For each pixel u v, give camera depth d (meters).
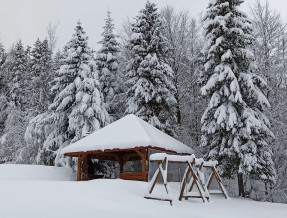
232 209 11.41
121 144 17.86
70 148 20.16
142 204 9.89
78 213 7.46
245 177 22.83
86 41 28.09
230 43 21.77
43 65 38.47
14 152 33.19
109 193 10.89
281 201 24.44
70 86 27.02
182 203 11.88
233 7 22.27
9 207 7.55
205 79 23.53
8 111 40.97
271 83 26.42
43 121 27.28
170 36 33.06
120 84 31.84
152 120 25.72
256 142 20.69
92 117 25.94
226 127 20.22
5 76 49.09
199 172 13.53
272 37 27.34
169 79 28.30
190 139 30.23
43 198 8.92
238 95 20.05
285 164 26.11
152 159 12.16
